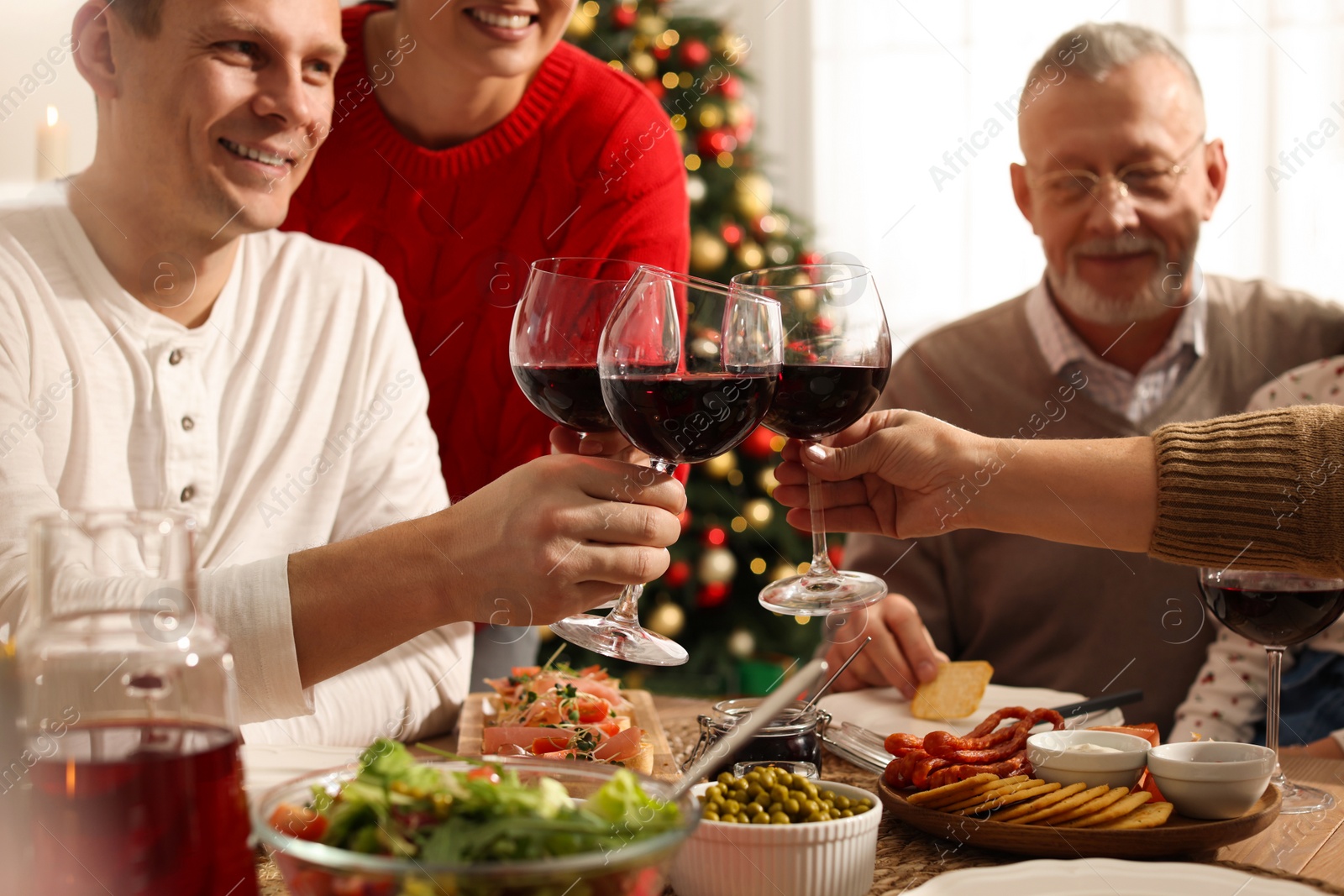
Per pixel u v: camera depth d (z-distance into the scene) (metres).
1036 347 1.80
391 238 1.67
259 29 1.11
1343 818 0.89
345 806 0.53
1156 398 1.77
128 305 1.17
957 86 4.31
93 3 1.11
